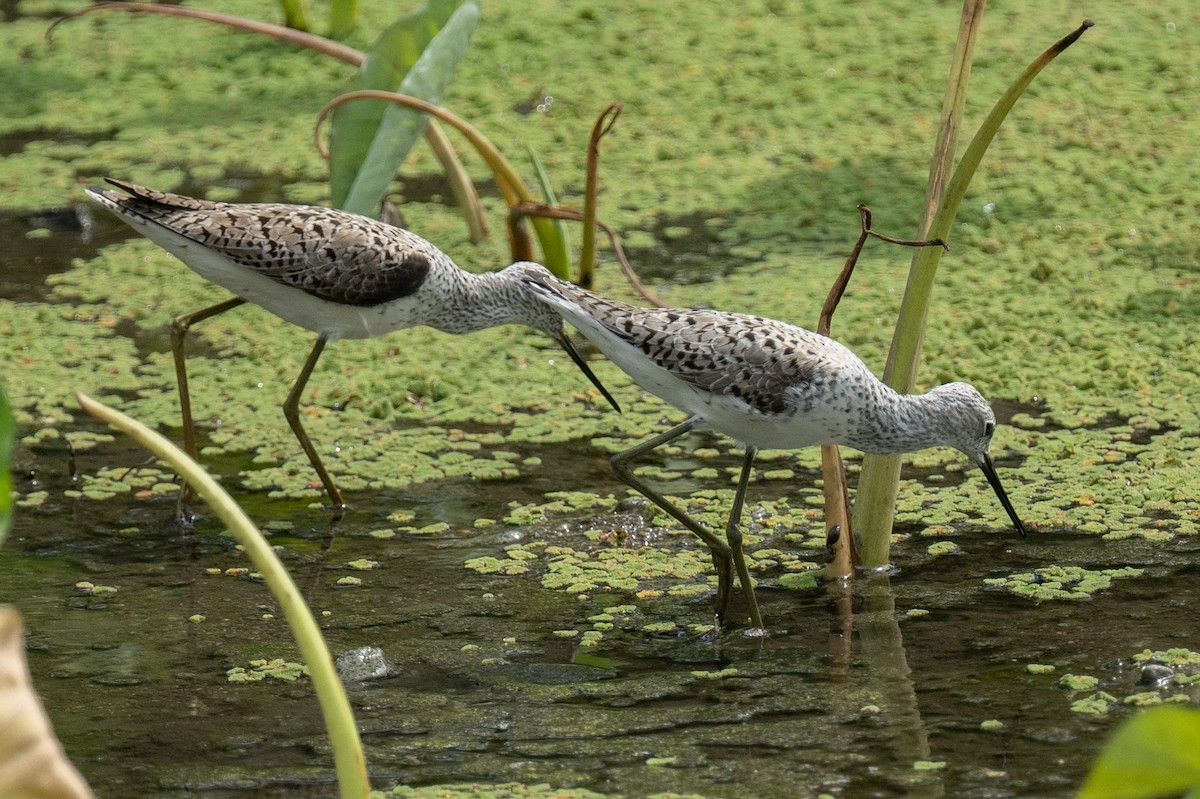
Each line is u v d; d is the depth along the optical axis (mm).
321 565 10609
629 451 9727
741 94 20469
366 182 13711
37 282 16094
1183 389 13148
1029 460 12008
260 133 19828
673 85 20797
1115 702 8273
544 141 19359
